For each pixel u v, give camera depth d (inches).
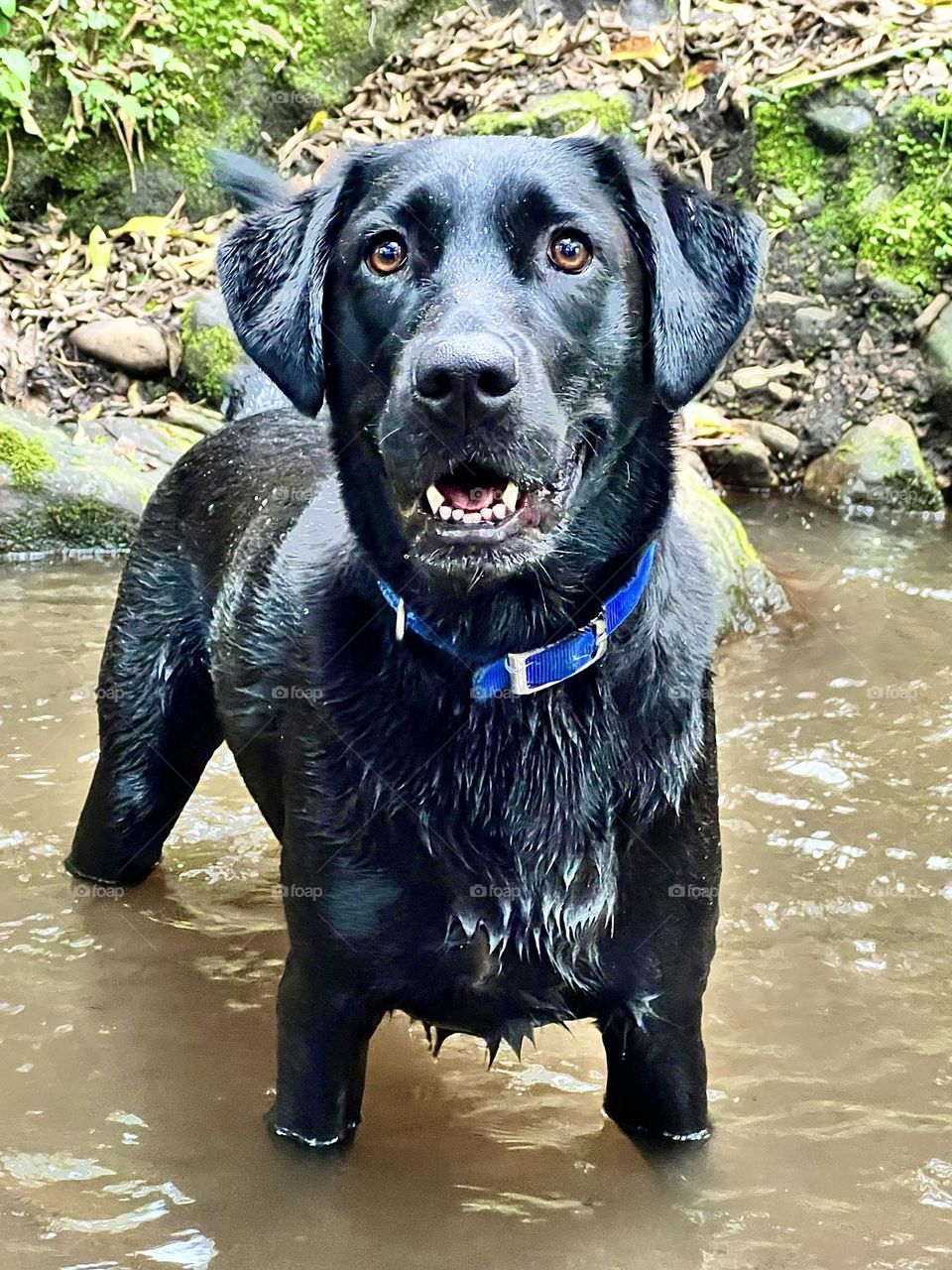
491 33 100.7
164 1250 28.0
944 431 81.4
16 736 49.1
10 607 61.2
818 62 89.8
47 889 41.2
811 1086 32.9
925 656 56.4
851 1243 28.2
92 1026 35.2
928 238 83.6
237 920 40.4
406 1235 28.5
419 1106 32.4
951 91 84.7
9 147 91.1
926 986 36.8
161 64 92.5
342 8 97.8
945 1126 31.6
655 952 28.8
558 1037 35.5
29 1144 30.9
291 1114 30.5
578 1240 28.3
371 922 28.3
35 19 91.0
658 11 100.4
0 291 84.7
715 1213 29.0
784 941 38.7
